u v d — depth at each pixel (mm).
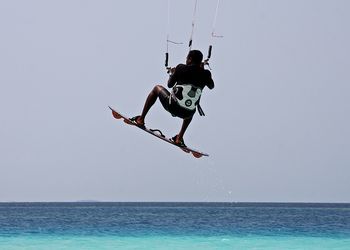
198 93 23734
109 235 84750
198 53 23781
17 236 82000
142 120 25125
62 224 119625
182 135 25016
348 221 145375
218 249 64188
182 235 86000
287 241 76188
